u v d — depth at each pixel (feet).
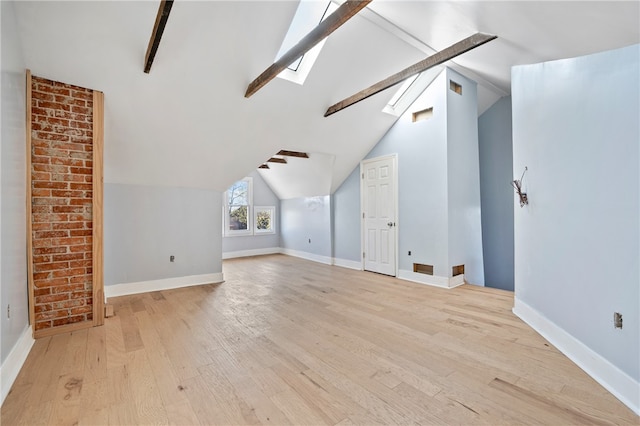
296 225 23.99
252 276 16.60
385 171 16.87
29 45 7.79
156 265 13.62
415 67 10.53
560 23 6.89
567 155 7.25
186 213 14.38
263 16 9.22
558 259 7.64
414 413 5.18
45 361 7.02
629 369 5.32
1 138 6.13
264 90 11.61
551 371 6.47
